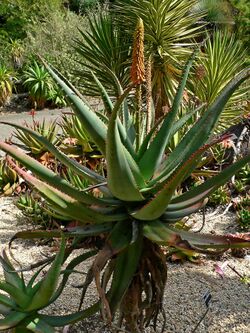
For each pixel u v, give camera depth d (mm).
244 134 5914
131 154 2443
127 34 8281
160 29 8133
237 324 3250
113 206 2422
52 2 17484
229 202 5320
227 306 3455
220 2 11711
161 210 2209
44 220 4898
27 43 15625
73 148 5891
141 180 2373
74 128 5770
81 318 2438
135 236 2277
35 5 17703
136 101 2457
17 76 15844
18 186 5902
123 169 2160
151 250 2438
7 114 14266
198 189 2398
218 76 7477
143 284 2432
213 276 3906
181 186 5273
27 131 2418
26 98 15234
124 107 2670
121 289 2332
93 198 2359
